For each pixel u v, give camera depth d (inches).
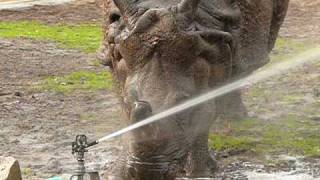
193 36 674.2
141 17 667.4
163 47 665.0
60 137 1029.8
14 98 1275.8
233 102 1071.0
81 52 1793.8
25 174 854.5
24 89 1353.3
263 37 946.7
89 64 1624.0
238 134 1025.5
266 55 962.1
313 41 1895.9
